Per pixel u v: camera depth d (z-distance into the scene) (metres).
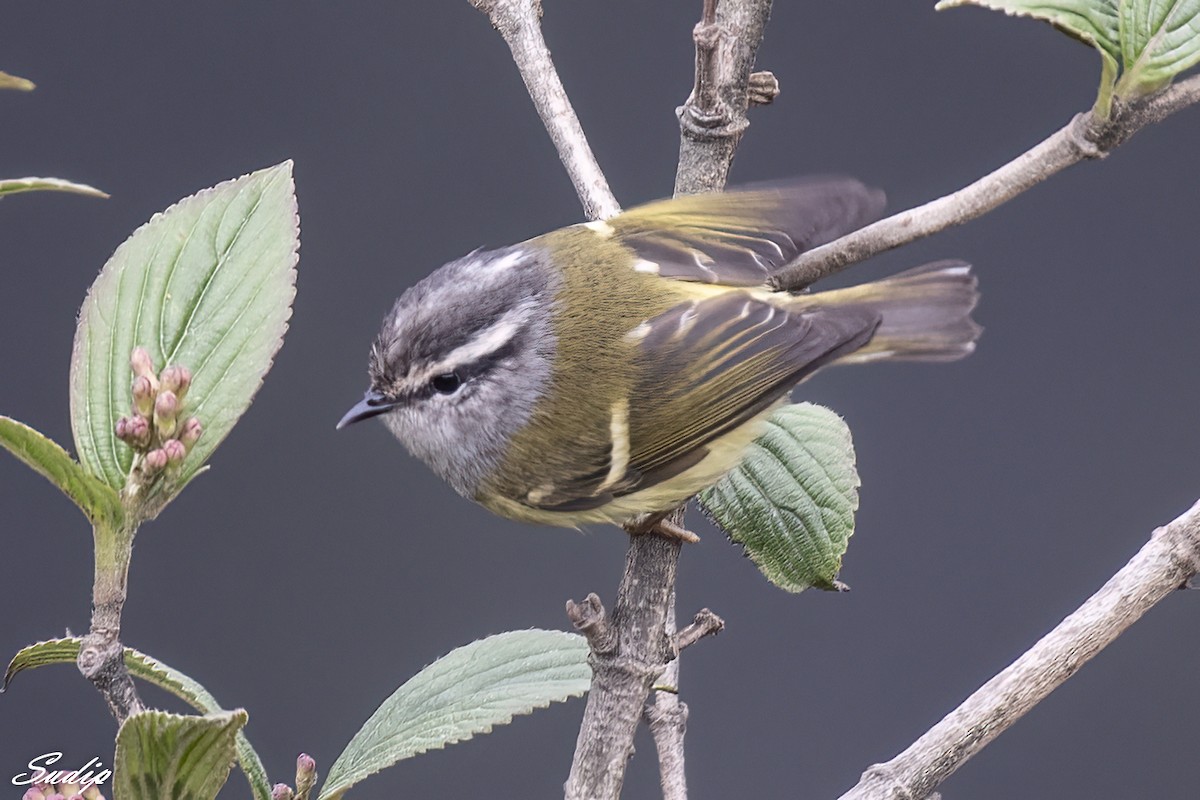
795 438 2.80
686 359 2.80
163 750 2.74
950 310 2.80
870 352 2.81
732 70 2.80
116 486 2.75
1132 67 2.75
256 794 2.76
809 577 2.79
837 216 2.80
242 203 2.77
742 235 2.80
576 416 2.80
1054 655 2.76
